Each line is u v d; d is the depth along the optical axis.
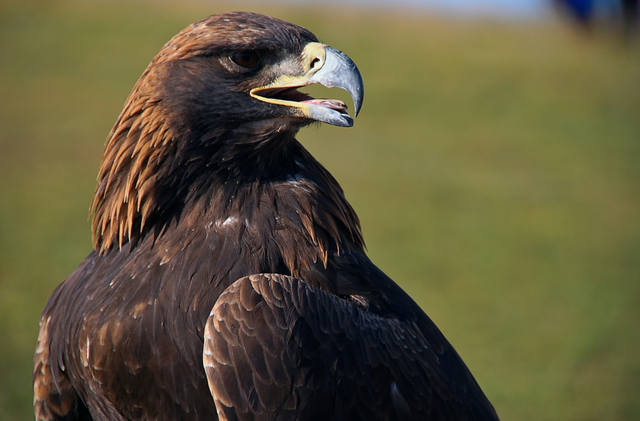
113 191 5.18
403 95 33.59
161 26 42.69
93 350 4.77
